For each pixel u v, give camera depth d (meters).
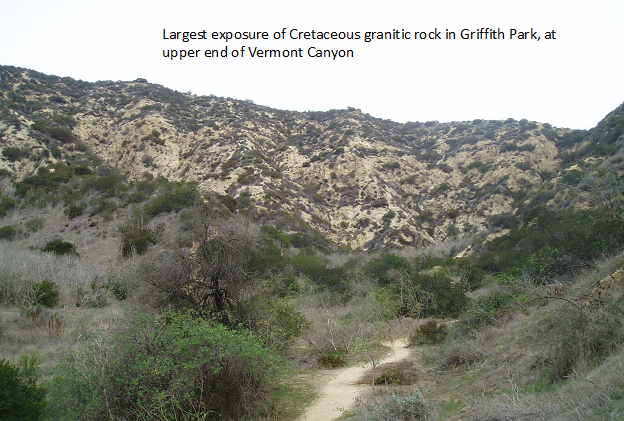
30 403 7.19
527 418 4.97
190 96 79.69
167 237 26.75
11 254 20.91
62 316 14.53
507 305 13.03
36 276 18.70
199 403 7.03
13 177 42.34
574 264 15.29
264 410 7.88
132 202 36.88
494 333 11.01
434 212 52.47
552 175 47.06
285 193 48.97
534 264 16.92
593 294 7.82
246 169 51.25
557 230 17.61
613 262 10.20
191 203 33.94
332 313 16.69
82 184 40.31
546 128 59.25
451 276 25.52
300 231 41.22
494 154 56.88
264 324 11.58
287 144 66.06
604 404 4.54
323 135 70.19
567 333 6.71
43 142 47.78
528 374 6.96
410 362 11.37
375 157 61.25
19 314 14.65
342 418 7.42
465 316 14.58
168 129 58.75
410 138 73.19
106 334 8.10
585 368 5.86
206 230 12.72
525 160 52.78
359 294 23.06
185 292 12.36
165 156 55.16
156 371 6.69
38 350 11.12
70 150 50.50
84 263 24.45
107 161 54.03
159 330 7.44
